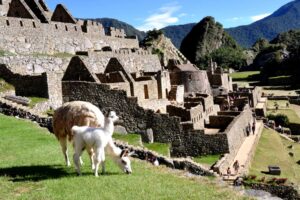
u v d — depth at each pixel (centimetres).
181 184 1856
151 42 16275
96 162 1761
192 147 4662
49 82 4231
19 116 3109
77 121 1873
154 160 2502
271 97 12875
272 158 5444
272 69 18900
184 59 16662
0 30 4934
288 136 7794
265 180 3462
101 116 1928
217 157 4512
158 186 1745
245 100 8906
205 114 6359
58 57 5378
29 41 5344
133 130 4578
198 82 8675
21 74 4362
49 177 1759
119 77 5319
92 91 4491
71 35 6331
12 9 5894
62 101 4409
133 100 4553
